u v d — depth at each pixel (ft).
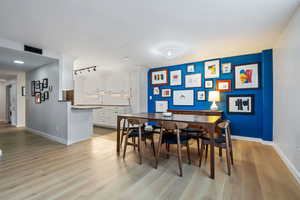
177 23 7.24
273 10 6.15
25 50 9.75
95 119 20.15
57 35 8.47
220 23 7.23
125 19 6.87
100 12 6.29
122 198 5.16
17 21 6.93
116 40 9.24
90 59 13.53
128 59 13.50
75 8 5.99
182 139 7.75
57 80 12.08
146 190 5.61
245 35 8.53
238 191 5.53
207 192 5.49
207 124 6.77
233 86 12.55
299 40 5.94
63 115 11.60
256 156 8.79
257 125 11.69
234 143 11.25
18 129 17.19
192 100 14.57
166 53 11.78
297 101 6.24
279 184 5.96
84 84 22.86
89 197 5.20
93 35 8.52
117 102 18.93
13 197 5.21
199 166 7.57
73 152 9.66
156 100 17.11
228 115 12.81
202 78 13.99
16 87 19.03
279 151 8.87
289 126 7.16
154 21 7.05
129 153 9.54
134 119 8.43
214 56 12.60
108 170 7.19
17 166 7.59
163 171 7.11
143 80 17.26
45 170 7.17
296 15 6.15
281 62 8.41
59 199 5.10
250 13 6.38
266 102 10.77
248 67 11.94
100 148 10.48
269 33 8.26
